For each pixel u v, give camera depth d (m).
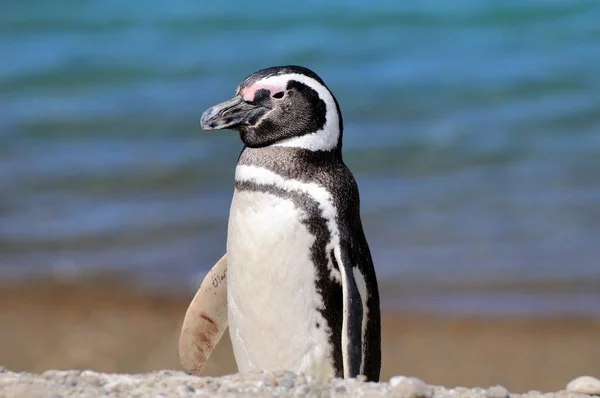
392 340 25.30
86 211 35.41
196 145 44.31
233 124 13.08
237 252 12.70
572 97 51.38
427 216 34.00
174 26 78.38
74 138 46.47
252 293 12.59
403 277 28.94
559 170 39.22
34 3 91.25
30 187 38.38
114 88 58.34
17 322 25.95
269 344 12.69
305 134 12.97
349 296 12.27
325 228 12.53
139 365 23.22
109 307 27.12
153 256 30.98
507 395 11.39
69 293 28.12
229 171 40.22
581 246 30.98
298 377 11.45
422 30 72.56
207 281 13.70
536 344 24.94
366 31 73.00
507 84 54.97
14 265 30.28
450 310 27.00
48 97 56.09
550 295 27.78
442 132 45.59
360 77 58.59
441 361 23.97
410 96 53.38
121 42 72.62
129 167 40.91
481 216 33.88
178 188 38.09
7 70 63.50
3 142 45.72
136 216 34.75
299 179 12.70
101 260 30.73
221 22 78.56
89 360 23.44
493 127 46.09
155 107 52.56
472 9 77.56
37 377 11.59
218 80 59.34
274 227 12.45
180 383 11.32
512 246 31.09
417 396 10.94
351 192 13.02
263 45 69.62
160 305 27.33
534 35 68.75
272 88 13.03
